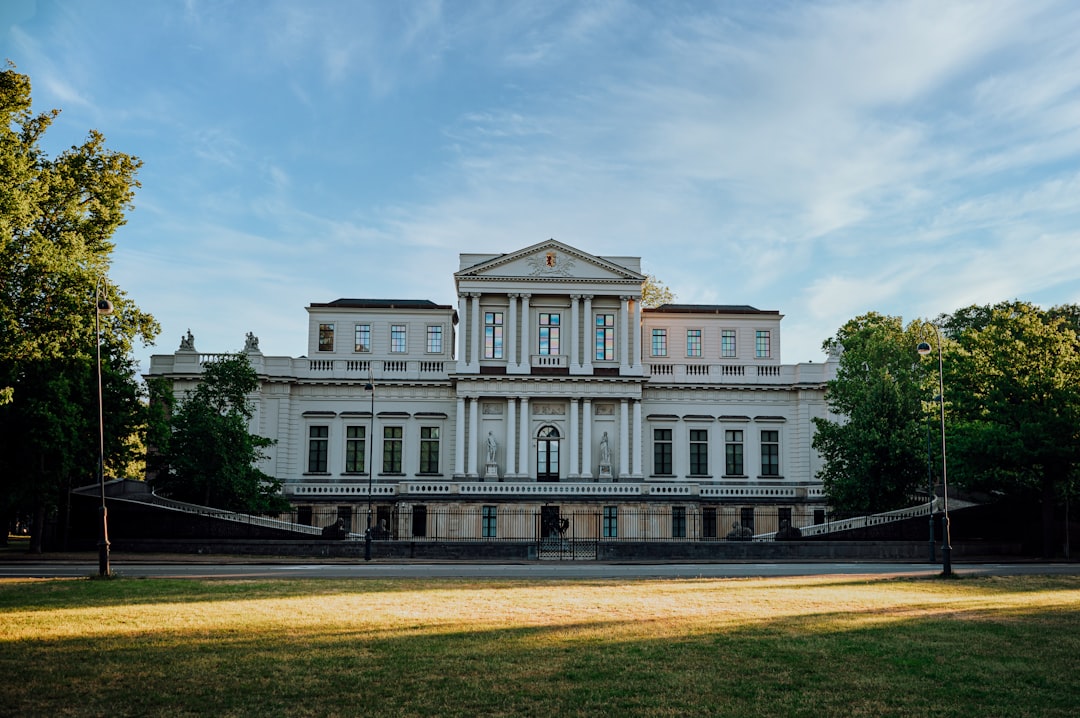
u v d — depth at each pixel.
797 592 32.00
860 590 32.97
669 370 79.69
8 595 29.42
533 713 15.57
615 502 71.19
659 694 16.75
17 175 42.06
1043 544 57.66
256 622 23.91
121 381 53.31
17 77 44.34
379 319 81.94
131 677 17.72
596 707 15.91
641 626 23.62
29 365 47.88
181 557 51.19
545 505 70.62
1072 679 18.17
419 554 53.16
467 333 77.31
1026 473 58.03
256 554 53.34
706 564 49.03
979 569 44.81
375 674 18.05
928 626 24.11
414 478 77.50
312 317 81.62
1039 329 57.97
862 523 59.34
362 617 24.88
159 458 60.88
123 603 27.58
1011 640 22.16
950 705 16.25
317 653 19.94
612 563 49.50
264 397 76.88
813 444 65.19
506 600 28.88
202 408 61.56
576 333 77.44
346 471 77.62
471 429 76.00
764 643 21.41
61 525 56.34
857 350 67.50
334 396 78.31
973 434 56.69
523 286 77.69
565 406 77.56
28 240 44.09
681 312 83.94
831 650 20.66
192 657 19.48
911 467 59.38
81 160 49.75
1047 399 56.12
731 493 73.88
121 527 56.41
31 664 18.77
